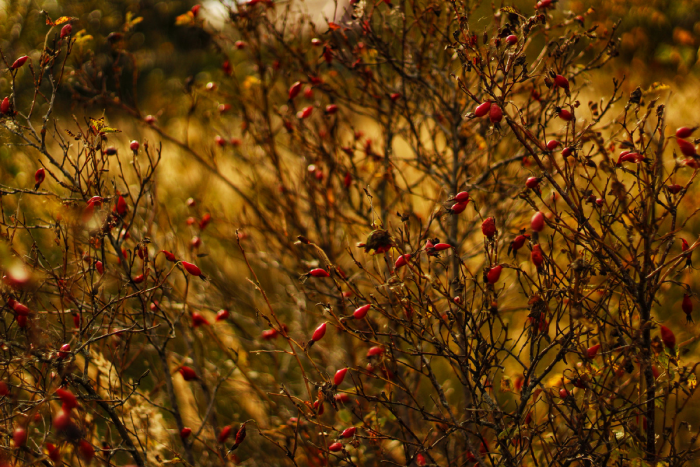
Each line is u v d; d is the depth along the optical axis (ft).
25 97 15.92
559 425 6.81
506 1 7.98
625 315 5.35
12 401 5.06
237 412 9.44
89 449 4.26
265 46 9.70
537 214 4.66
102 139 5.92
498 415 5.32
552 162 4.78
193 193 12.91
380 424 6.62
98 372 7.05
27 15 16.14
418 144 8.77
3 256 5.01
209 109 11.89
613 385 5.14
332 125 9.75
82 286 7.12
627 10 12.87
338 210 9.62
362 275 9.52
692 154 4.36
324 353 10.14
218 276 10.83
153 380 9.77
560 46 6.17
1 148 10.24
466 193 5.33
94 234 5.78
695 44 13.48
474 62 5.20
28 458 5.43
